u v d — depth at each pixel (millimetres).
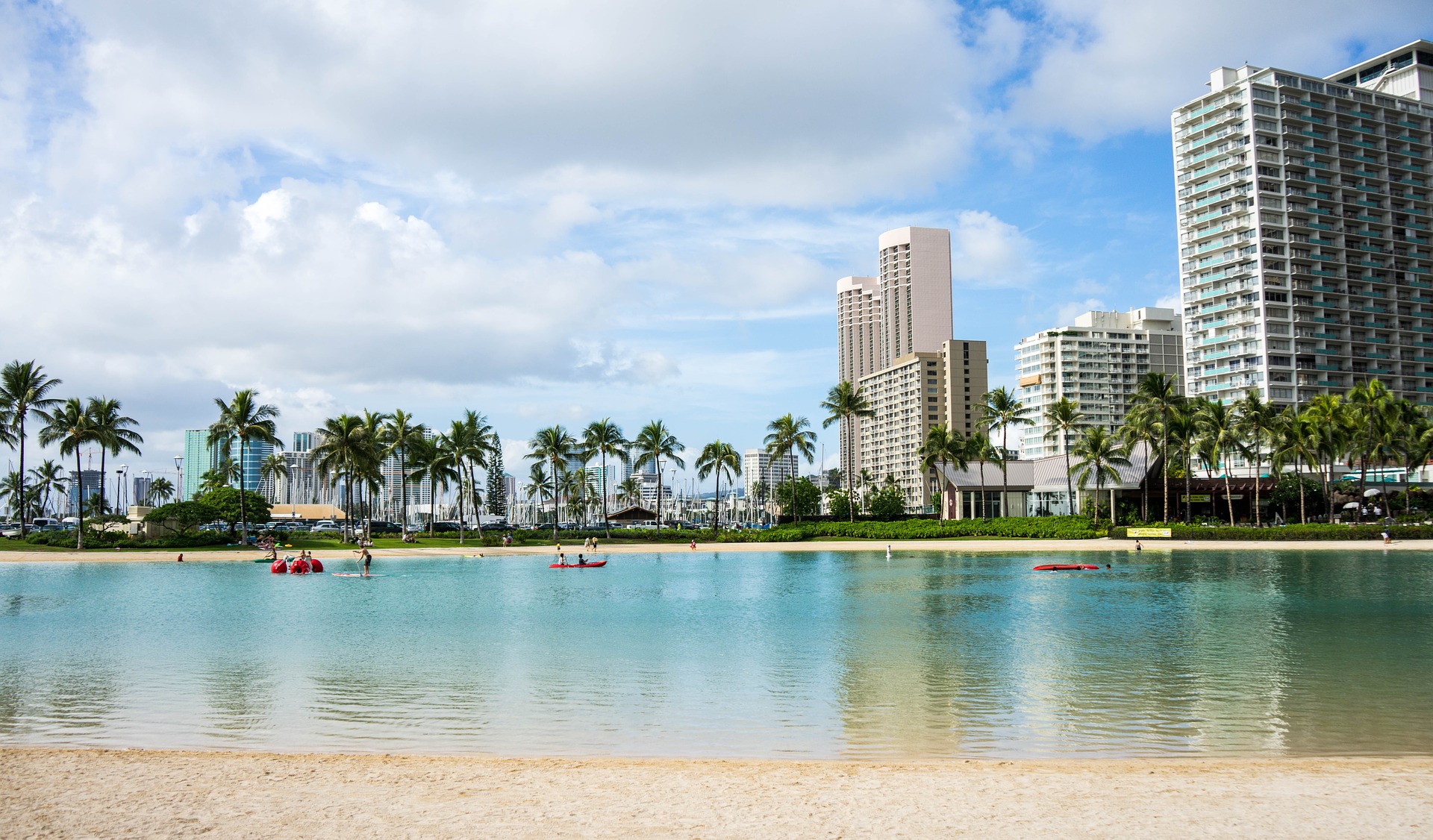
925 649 31641
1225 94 181500
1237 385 175000
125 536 99062
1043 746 18328
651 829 11781
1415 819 12086
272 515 177000
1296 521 124000
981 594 51844
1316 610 41688
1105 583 57125
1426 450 110250
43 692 24516
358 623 40125
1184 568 67750
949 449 122562
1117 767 15602
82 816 12398
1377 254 181250
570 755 17797
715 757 17531
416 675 26953
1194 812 12492
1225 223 179625
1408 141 185750
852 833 11609
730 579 65562
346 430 103312
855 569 74125
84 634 36562
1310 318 173750
